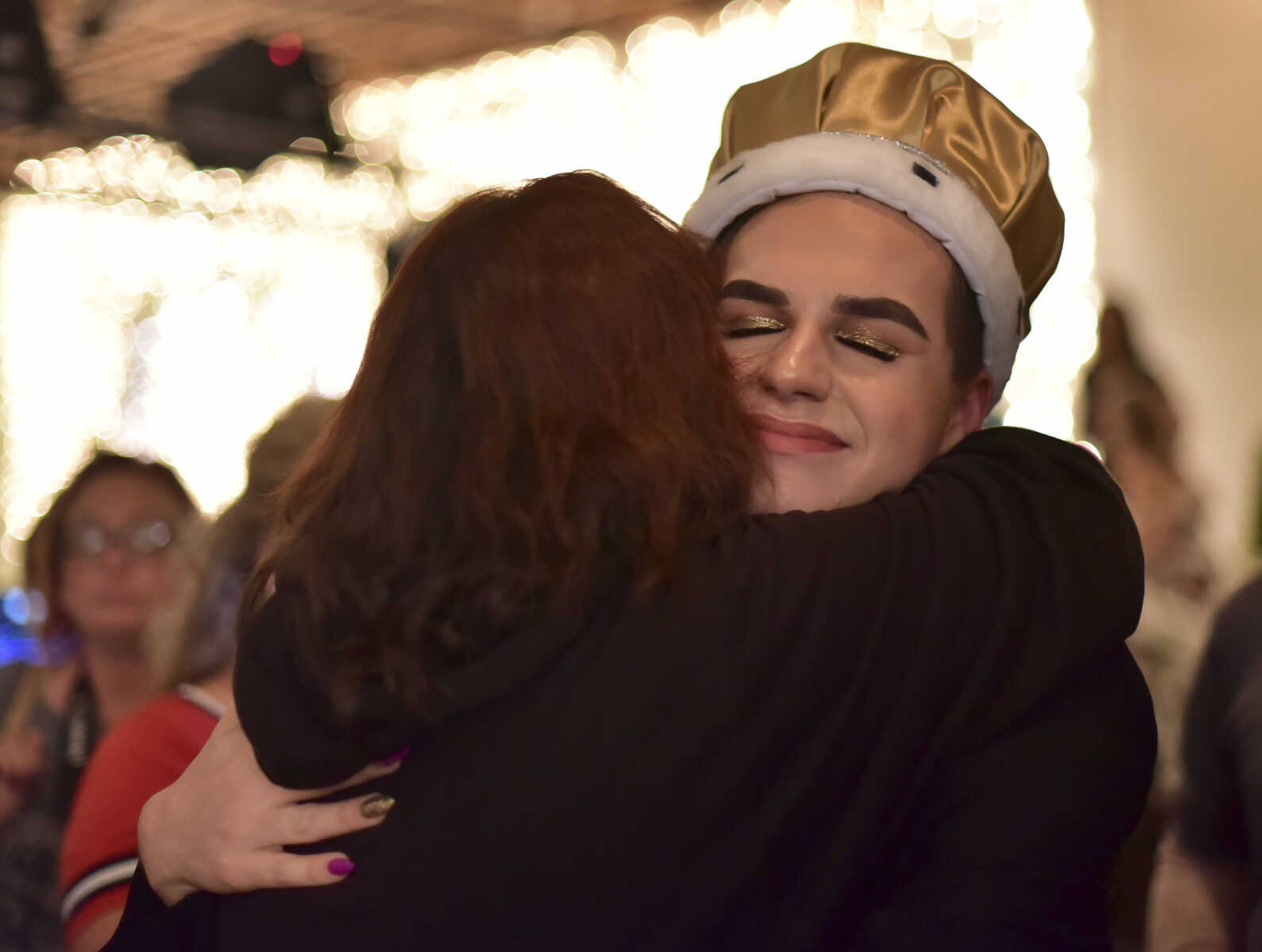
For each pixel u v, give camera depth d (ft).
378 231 18.12
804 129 3.97
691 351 3.14
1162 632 8.60
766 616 2.98
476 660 2.87
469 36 15.67
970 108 3.97
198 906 3.10
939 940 2.98
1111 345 10.27
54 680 7.08
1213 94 12.95
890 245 3.74
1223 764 4.84
